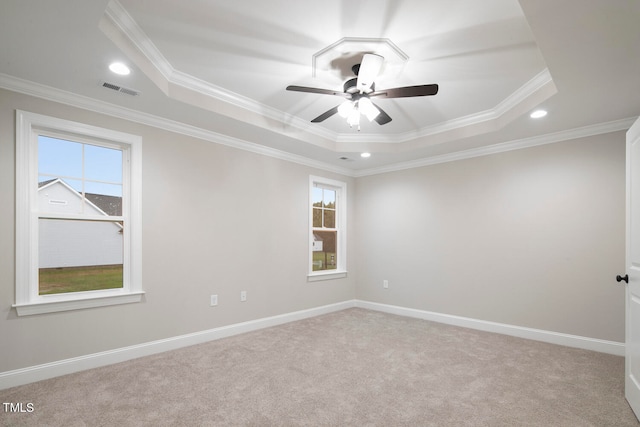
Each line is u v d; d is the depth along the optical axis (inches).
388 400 92.5
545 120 129.4
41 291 105.7
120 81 100.7
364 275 215.5
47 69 94.0
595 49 81.6
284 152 177.0
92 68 93.4
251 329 159.5
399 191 201.2
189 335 137.3
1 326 96.9
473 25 84.4
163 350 129.3
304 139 159.3
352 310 206.8
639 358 83.3
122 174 124.3
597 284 134.2
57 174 110.2
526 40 90.5
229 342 141.6
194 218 141.0
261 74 111.7
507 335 154.6
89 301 111.9
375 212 211.9
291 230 181.2
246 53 98.9
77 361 109.4
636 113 122.4
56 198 109.6
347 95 105.3
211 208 147.0
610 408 88.5
